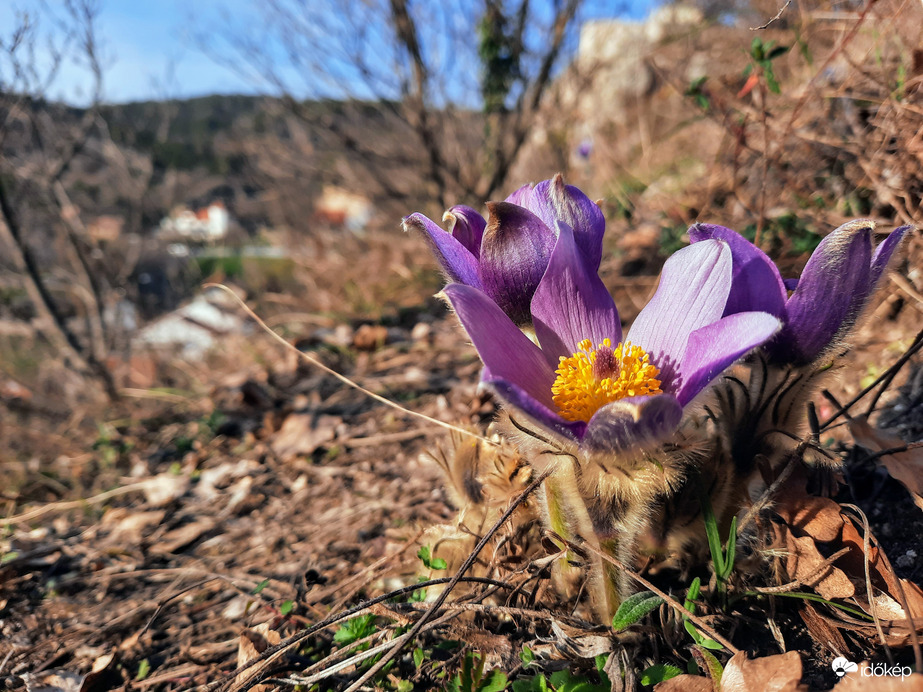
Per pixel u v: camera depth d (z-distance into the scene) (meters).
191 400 0.45
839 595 0.14
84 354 0.54
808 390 0.14
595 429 0.11
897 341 0.23
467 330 0.12
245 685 0.15
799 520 0.15
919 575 0.15
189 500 0.30
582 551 0.14
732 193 0.32
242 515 0.28
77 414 0.51
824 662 0.14
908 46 0.24
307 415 0.35
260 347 0.52
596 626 0.14
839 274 0.12
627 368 0.13
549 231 0.14
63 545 0.27
